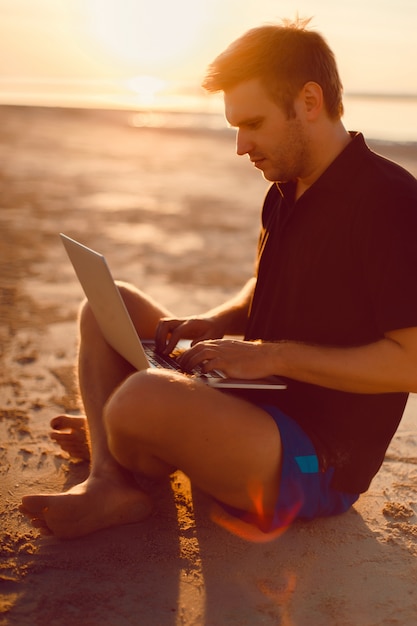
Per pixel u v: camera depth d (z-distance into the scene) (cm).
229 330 294
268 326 256
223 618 213
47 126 2388
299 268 245
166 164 1670
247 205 1164
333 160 239
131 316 294
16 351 444
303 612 217
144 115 3322
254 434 232
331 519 269
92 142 2028
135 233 880
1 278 620
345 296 238
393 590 230
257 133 237
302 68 231
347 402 246
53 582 226
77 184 1277
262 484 240
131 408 227
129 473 259
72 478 292
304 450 240
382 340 226
